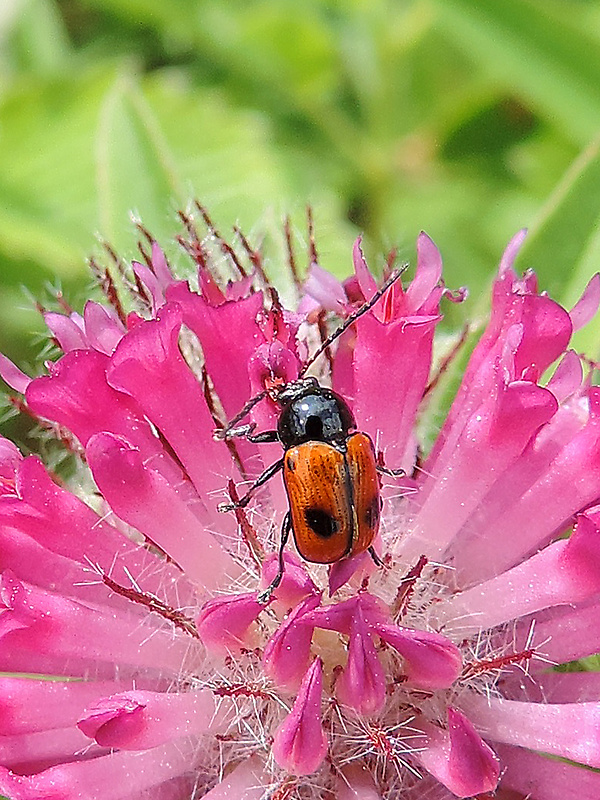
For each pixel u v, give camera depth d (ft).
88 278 0.27
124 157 0.23
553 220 0.21
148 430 0.18
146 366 0.17
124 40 0.36
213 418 0.18
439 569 0.18
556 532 0.18
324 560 0.16
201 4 0.34
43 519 0.17
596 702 0.17
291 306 0.20
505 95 0.33
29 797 0.16
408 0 0.33
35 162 0.29
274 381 0.17
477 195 0.33
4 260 0.28
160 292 0.18
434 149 0.34
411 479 0.18
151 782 0.17
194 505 0.18
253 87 0.35
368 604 0.16
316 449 0.16
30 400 0.17
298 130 0.35
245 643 0.17
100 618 0.17
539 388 0.17
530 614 0.18
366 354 0.18
